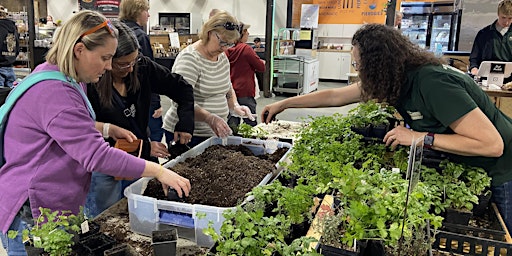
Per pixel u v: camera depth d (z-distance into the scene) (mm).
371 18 10977
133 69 2004
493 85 4359
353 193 1306
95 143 1442
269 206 1532
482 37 5074
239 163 1991
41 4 11320
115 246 1351
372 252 1264
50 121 1405
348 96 2611
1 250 2510
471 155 1735
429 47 7926
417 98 1774
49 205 1514
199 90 2629
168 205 1564
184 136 2383
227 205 1615
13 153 1495
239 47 4098
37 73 1471
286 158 2156
